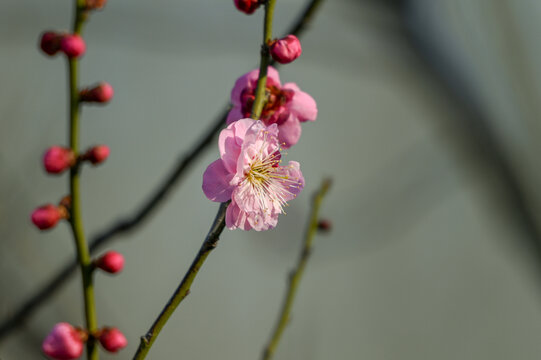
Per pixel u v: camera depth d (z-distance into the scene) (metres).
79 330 0.60
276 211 0.59
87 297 0.60
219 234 0.58
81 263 0.60
